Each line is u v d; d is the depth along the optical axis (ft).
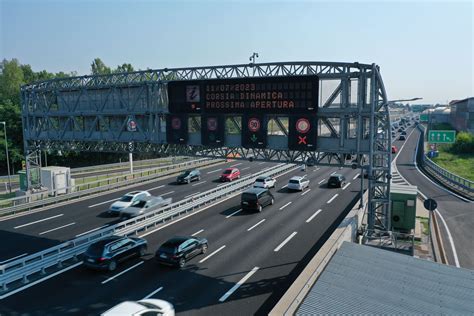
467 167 179.32
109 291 57.98
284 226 90.74
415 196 77.25
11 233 88.22
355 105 72.33
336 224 91.56
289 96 74.49
